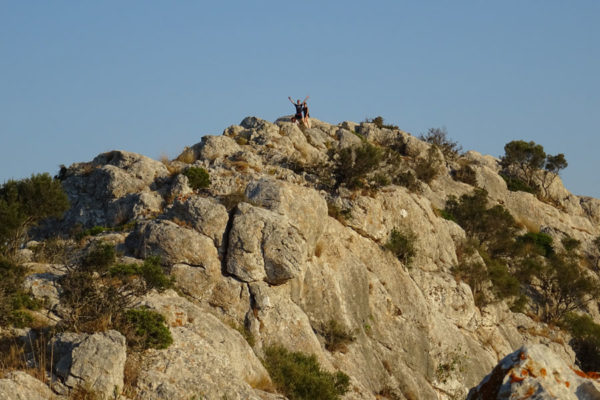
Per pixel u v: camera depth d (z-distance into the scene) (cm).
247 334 3266
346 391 3338
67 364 2000
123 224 4175
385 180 4812
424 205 4928
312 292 3762
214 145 4797
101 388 1983
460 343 4516
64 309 2495
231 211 3600
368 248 4328
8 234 3269
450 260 5012
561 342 5522
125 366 2134
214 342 2477
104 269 2591
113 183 4444
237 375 2323
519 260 6197
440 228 5016
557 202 7850
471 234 6138
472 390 1451
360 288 4069
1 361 2112
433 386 4216
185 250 3353
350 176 4516
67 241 3734
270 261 3447
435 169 6738
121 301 2414
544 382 1377
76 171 4781
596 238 7331
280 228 3512
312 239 3822
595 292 6144
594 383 1402
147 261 2686
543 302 6016
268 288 3456
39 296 2561
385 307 4200
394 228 4591
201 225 3466
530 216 7250
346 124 7088
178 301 2620
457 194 6650
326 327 3728
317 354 3428
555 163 7894
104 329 2253
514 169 7912
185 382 2156
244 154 4694
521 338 5262
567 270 6031
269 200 3744
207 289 3338
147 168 4547
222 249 3459
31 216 3669
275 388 2739
